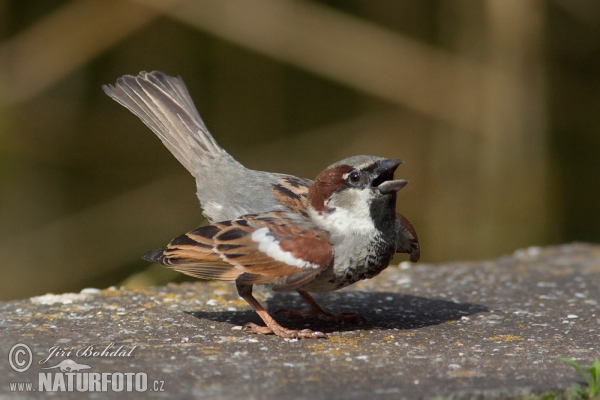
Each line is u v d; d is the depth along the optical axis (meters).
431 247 15.27
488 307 8.20
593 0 15.66
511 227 14.71
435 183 15.65
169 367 5.90
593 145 16.22
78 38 14.51
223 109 16.03
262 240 6.93
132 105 8.99
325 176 7.09
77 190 14.91
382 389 5.42
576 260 10.71
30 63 14.46
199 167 8.44
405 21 15.72
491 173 14.91
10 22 14.91
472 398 5.31
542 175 14.84
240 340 6.81
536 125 14.93
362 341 6.86
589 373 5.81
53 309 7.70
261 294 8.60
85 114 15.27
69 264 14.17
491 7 14.82
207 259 7.06
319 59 15.09
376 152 15.96
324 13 15.11
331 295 8.63
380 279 9.49
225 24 14.74
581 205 15.88
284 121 16.22
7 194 14.18
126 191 14.99
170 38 15.75
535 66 14.91
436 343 6.81
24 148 14.59
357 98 16.36
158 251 7.38
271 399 5.20
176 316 7.58
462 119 15.20
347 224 7.00
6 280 13.64
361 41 15.17
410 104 15.33
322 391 5.38
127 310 7.75
